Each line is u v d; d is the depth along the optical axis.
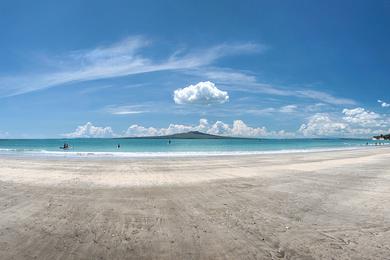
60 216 6.67
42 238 5.29
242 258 4.59
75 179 12.05
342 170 16.45
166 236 5.51
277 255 4.71
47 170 14.91
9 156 26.45
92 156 26.67
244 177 13.26
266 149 53.81
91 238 5.34
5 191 9.43
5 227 5.87
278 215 6.98
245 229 5.94
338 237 5.53
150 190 9.92
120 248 4.92
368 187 10.90
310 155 31.95
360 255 4.72
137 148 56.72
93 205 7.73
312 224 6.30
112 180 11.91
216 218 6.69
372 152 40.41
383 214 7.14
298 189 10.38
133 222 6.33
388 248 5.02
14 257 4.49
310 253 4.79
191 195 9.18
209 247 5.01
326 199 8.78
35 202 7.96
